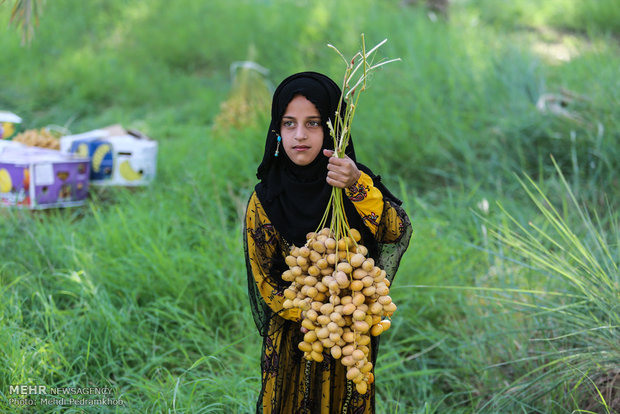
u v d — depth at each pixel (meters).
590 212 4.62
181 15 11.66
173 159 5.92
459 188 5.47
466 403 3.19
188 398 2.92
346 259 2.05
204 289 3.90
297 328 2.29
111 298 3.80
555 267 3.04
